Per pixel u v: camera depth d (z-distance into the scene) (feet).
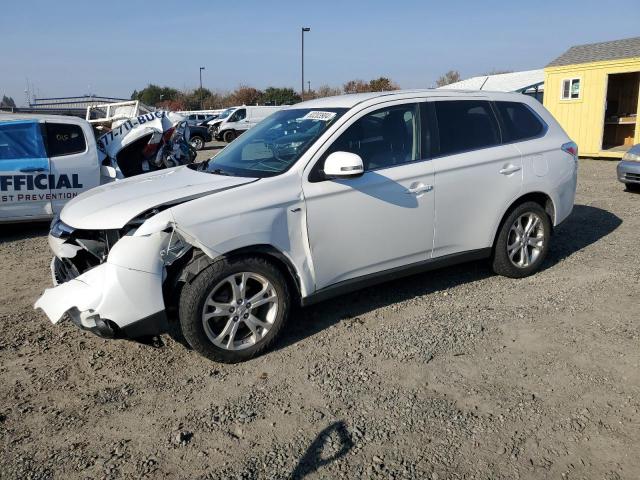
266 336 12.60
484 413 10.17
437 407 10.41
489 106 16.31
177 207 11.54
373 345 13.00
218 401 10.89
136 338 12.03
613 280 16.78
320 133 13.46
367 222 13.61
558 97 53.62
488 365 11.89
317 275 13.11
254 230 11.98
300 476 8.70
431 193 14.52
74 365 12.53
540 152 16.75
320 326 14.14
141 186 13.61
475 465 8.81
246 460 9.12
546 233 17.19
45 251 22.89
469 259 15.99
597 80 49.93
